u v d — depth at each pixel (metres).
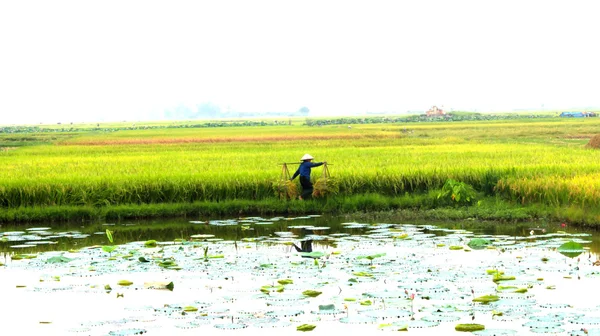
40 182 23.27
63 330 10.33
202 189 23.53
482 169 24.45
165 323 10.54
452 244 16.56
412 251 15.74
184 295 12.11
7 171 27.44
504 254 15.27
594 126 86.50
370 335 9.92
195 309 11.09
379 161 29.30
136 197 23.39
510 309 10.77
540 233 18.17
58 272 14.11
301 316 10.78
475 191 23.22
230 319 10.42
